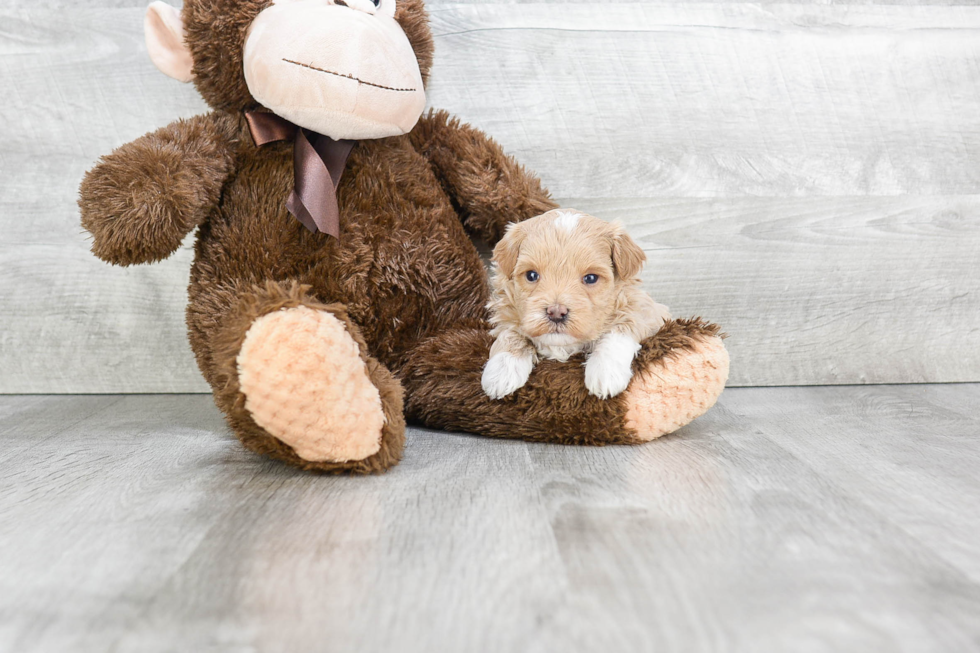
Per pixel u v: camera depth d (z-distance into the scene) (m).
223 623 0.61
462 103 1.47
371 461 0.98
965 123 1.51
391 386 1.04
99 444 1.15
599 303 1.04
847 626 0.60
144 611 0.63
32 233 1.49
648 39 1.46
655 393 1.08
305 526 0.80
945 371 1.56
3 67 1.45
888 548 0.74
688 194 1.50
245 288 1.15
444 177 1.34
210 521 0.82
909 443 1.11
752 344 1.54
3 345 1.52
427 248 1.23
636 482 0.94
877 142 1.50
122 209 1.04
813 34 1.48
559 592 0.65
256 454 1.09
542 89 1.47
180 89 1.47
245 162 1.20
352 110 1.08
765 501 0.87
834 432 1.18
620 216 1.50
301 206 1.13
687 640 0.58
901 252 1.53
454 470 1.00
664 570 0.69
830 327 1.54
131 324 1.52
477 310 1.29
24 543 0.77
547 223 1.06
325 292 1.17
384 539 0.77
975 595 0.65
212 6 1.11
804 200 1.51
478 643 0.58
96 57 1.45
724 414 1.31
